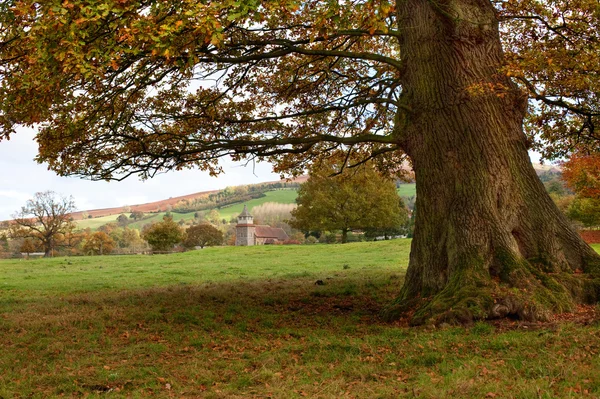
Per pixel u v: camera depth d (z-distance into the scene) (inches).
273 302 517.0
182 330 378.3
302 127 610.9
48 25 306.8
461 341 292.0
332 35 431.5
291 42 440.1
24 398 224.1
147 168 520.7
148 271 1059.3
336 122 617.9
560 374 220.1
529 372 227.8
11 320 425.7
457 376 227.0
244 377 245.8
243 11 291.4
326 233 3435.0
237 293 591.5
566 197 2381.9
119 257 1675.7
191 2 307.7
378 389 218.7
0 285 772.0
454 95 400.8
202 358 291.4
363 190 2367.1
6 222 2987.2
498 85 372.5
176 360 289.1
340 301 519.8
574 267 382.3
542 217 387.5
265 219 5807.1
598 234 1729.8
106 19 330.3
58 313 469.7
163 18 326.0
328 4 352.5
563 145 607.5
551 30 461.7
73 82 414.3
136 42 330.0
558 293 350.6
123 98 522.3
